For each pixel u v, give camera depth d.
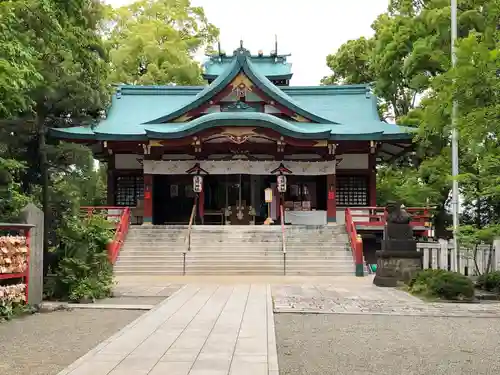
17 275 11.55
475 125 11.02
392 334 9.61
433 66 24.62
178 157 30.56
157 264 22.39
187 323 10.33
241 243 24.17
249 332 9.44
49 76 14.89
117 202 31.61
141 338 8.91
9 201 13.12
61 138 28.36
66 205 15.45
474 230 15.62
